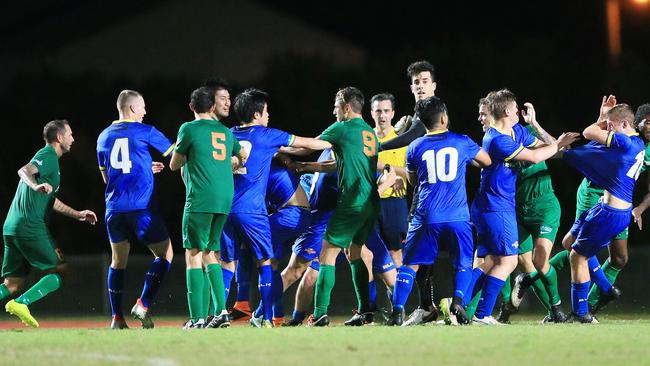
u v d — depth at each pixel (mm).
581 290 29938
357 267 30094
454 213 27734
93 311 56844
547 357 18500
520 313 49031
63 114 76062
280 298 31672
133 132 29172
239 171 28859
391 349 19906
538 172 30703
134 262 57656
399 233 31984
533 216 30875
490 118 30750
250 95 29422
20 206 30625
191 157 27734
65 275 31156
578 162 29297
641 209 33062
